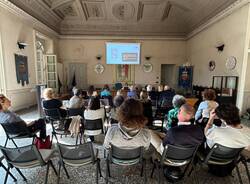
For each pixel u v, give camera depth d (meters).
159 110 3.67
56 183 1.93
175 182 1.96
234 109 1.67
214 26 6.33
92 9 7.61
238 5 4.79
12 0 4.82
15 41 5.32
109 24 8.70
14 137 2.50
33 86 6.41
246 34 4.59
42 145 2.44
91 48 9.12
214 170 2.08
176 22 8.55
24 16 5.60
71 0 6.68
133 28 8.88
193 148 1.68
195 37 8.12
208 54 6.81
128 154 1.71
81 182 1.95
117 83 8.96
